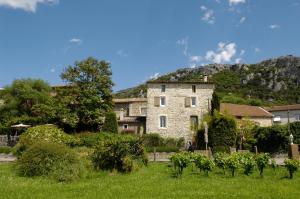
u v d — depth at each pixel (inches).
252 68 5866.1
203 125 1904.5
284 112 2620.6
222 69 6259.8
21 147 1186.0
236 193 548.4
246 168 777.6
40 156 744.3
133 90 5359.3
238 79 5600.4
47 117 2005.4
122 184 656.4
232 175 770.2
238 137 1827.0
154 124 2122.3
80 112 1990.7
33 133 1272.1
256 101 3718.0
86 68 2044.8
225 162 775.7
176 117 2119.8
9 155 1390.3
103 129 1980.8
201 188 603.8
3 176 735.7
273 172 812.0
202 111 2116.1
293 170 729.6
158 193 551.2
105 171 836.6
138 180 716.0
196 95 2138.3
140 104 2564.0
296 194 536.7
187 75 6476.4
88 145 1409.9
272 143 1733.5
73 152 772.6
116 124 2005.4
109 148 849.5
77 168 740.7
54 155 743.1
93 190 583.2
